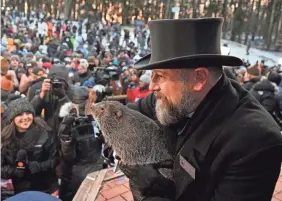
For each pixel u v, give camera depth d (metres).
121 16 44.44
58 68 3.75
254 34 30.36
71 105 3.22
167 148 1.17
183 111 1.05
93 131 2.78
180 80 1.02
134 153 1.11
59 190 2.68
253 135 0.98
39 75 5.25
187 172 1.05
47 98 3.22
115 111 1.14
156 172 1.09
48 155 2.68
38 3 44.91
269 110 4.40
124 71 8.16
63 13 45.34
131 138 1.12
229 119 1.03
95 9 44.09
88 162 2.77
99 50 20.91
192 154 1.04
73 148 2.64
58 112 3.12
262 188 0.97
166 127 1.20
